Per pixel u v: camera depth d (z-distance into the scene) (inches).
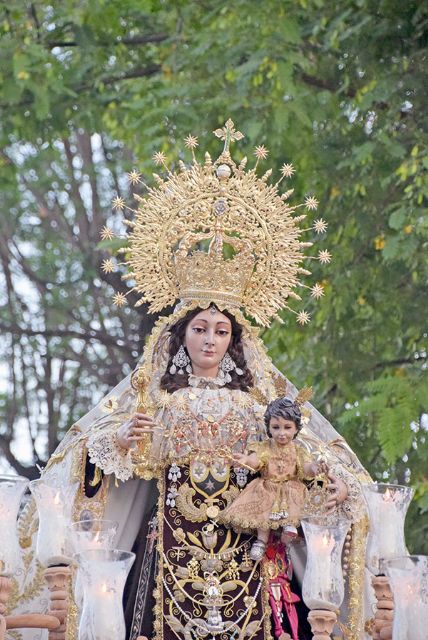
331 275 934.4
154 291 639.8
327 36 940.0
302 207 960.9
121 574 526.6
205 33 978.1
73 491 602.5
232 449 609.6
